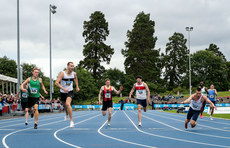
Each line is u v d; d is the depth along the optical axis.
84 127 11.44
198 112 9.98
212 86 15.38
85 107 47.94
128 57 83.06
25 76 86.19
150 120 16.34
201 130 10.02
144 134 8.86
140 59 83.50
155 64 87.19
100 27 80.50
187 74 85.62
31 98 10.17
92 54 78.44
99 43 79.38
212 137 8.09
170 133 9.11
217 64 84.31
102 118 19.28
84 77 59.00
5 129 10.53
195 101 9.69
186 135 8.58
